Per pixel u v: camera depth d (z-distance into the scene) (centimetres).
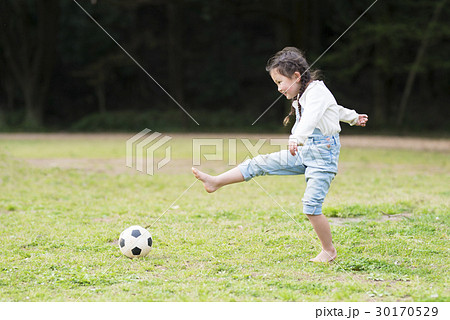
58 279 596
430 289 551
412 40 3891
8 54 4197
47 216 962
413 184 1325
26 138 3294
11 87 4691
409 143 2877
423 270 621
